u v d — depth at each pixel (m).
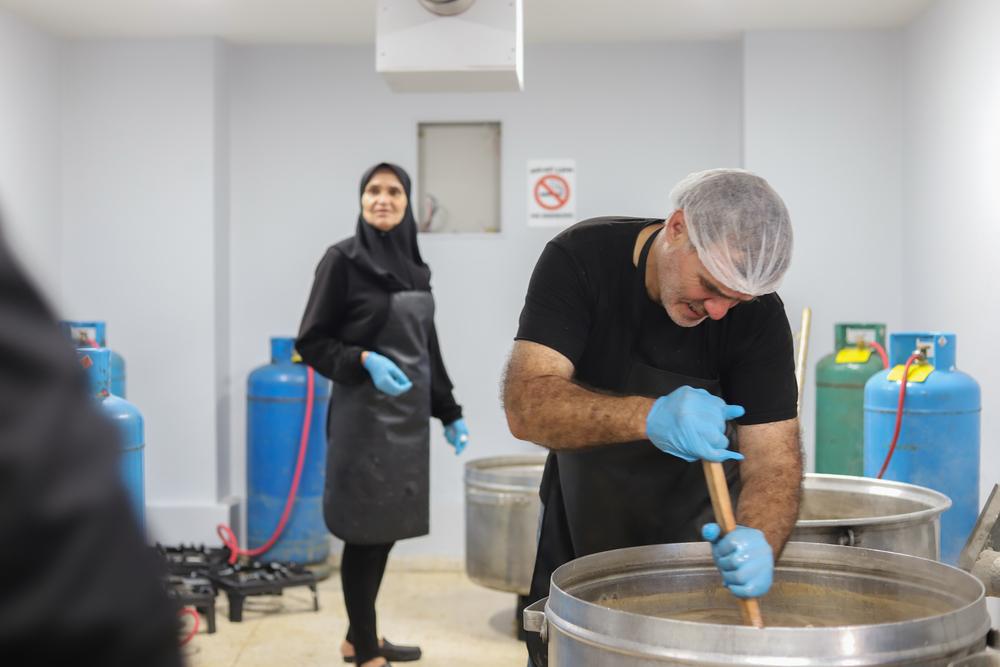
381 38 2.90
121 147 4.76
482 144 4.91
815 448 4.36
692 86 4.85
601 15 4.43
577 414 1.46
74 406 0.42
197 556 4.23
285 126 4.91
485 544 3.46
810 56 4.65
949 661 1.14
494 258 4.87
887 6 4.30
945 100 4.07
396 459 3.14
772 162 4.68
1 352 0.40
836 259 4.68
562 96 4.86
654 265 1.62
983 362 3.67
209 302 4.75
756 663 1.09
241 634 3.72
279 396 4.51
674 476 1.75
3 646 0.39
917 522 2.09
